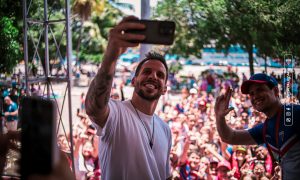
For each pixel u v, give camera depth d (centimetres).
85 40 2914
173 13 1566
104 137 189
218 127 239
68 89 591
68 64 589
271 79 217
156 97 199
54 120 73
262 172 414
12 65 1027
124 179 188
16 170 76
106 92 171
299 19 697
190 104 909
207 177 472
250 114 689
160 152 204
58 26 2255
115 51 154
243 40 1071
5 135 101
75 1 2530
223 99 239
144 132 196
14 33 1001
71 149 549
